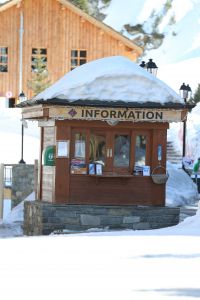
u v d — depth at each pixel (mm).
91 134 22062
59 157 21844
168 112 22062
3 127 50562
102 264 11133
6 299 8453
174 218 22031
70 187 21922
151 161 22391
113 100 21812
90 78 21781
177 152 47625
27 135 49656
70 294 8742
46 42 63750
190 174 36844
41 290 9031
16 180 29125
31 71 63469
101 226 21578
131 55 64125
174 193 30500
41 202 22312
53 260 11594
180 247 12984
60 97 21594
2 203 27938
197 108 56375
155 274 10180
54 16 63781
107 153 22156
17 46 63438
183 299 8414
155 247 13047
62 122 21781
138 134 22312
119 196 22172
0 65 63312
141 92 22031
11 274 10273
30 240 14773
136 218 21766
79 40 63875
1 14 63312
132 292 8844
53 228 21344
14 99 63656
